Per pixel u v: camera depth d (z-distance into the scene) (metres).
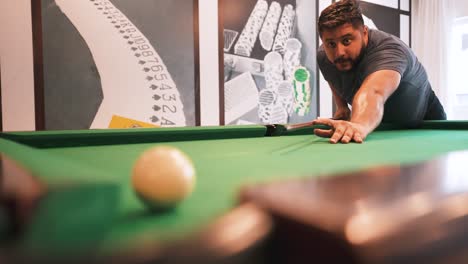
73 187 0.25
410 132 1.92
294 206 0.30
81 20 3.10
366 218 0.28
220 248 0.27
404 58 1.98
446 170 0.46
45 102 2.99
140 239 0.27
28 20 2.90
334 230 0.27
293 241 0.29
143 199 0.37
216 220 0.31
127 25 3.29
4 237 0.23
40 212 0.23
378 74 1.77
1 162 0.41
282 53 4.11
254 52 3.93
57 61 3.02
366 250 0.26
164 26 3.45
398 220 0.29
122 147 1.20
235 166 0.75
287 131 1.73
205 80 3.66
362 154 0.95
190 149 1.11
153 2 3.39
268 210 0.30
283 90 4.13
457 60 5.12
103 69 3.20
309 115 4.33
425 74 2.42
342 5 2.05
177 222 0.34
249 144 1.25
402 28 5.14
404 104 2.29
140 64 3.36
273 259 0.30
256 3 3.92
